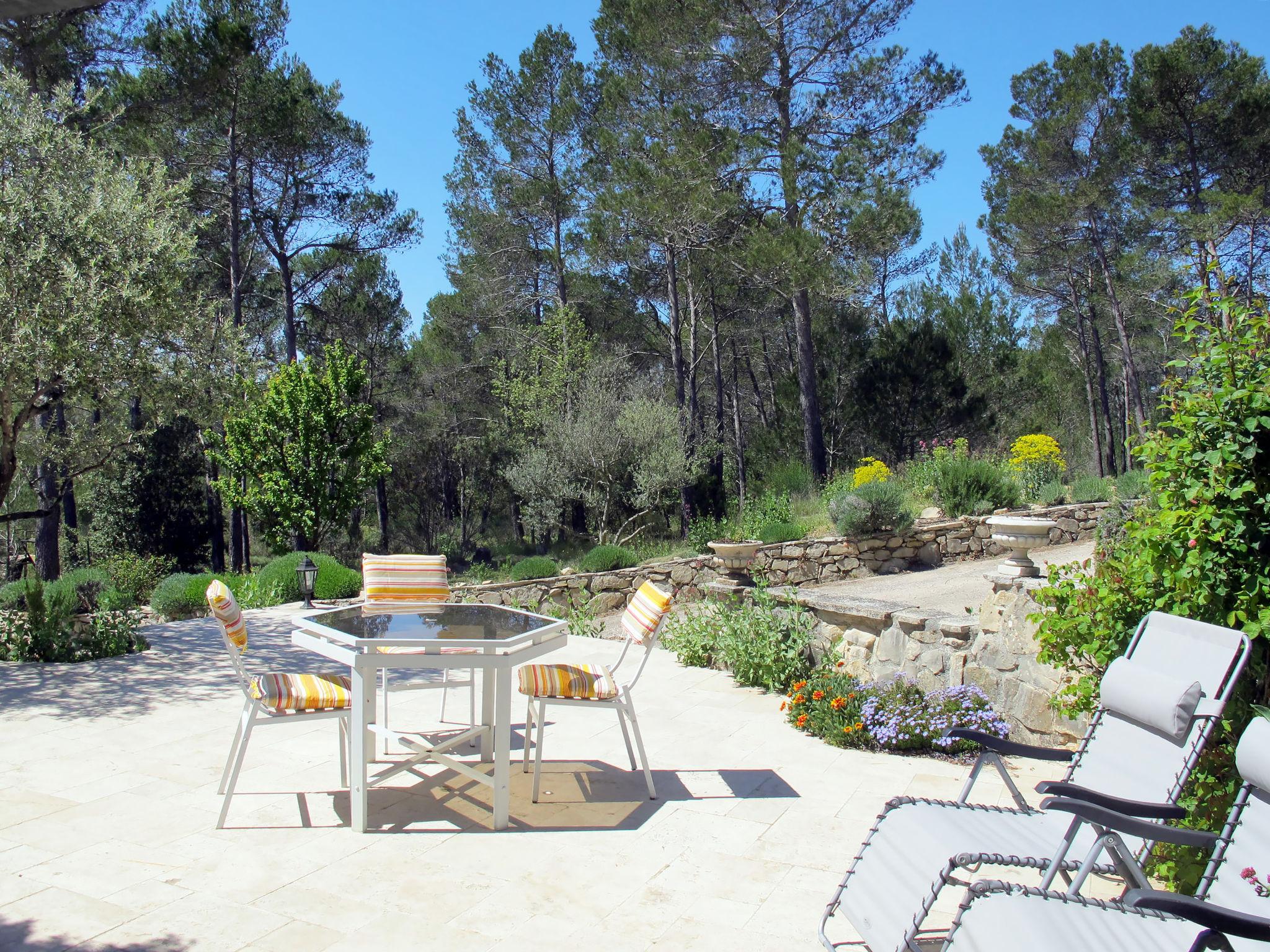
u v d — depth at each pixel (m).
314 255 24.92
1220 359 2.96
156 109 17.56
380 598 4.86
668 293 23.53
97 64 16.67
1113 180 21.28
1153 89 19.97
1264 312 3.02
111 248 8.86
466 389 26.89
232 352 10.46
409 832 3.66
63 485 11.30
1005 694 4.96
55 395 9.10
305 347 26.73
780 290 18.50
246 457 17.92
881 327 24.56
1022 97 23.92
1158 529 3.12
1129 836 2.71
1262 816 2.21
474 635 3.82
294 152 20.44
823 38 18.20
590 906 3.04
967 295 24.81
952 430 23.00
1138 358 26.84
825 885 3.21
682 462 19.59
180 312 9.78
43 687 6.18
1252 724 2.22
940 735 4.69
